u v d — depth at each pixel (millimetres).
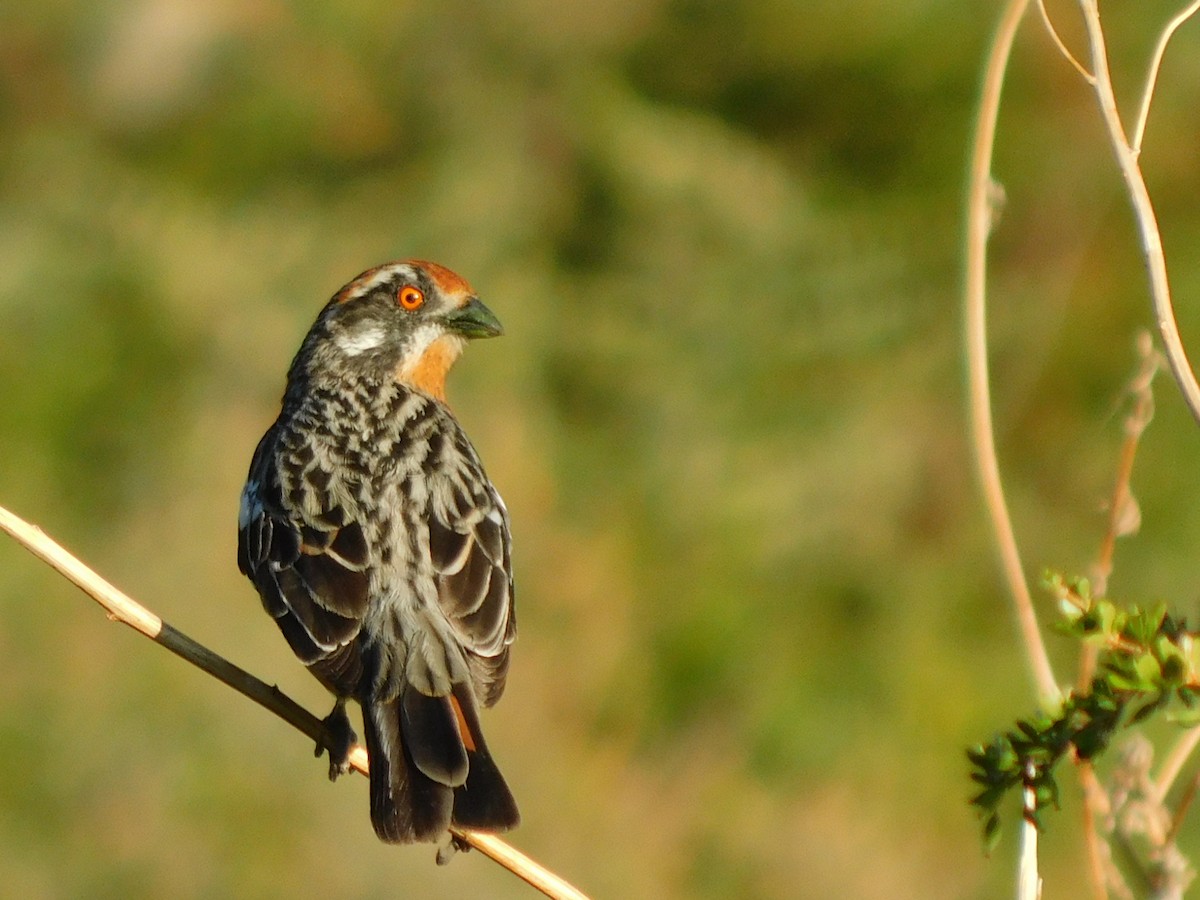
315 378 8523
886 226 18016
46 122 20156
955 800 14820
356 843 13414
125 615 7027
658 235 18469
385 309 8648
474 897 13312
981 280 7191
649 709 15375
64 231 18969
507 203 18906
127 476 17141
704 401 17172
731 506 16281
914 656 15391
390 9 19828
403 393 8258
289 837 13461
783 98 19109
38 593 14836
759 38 19062
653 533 16391
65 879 13422
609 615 15648
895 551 16109
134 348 18016
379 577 7113
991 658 15398
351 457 7660
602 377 17719
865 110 18719
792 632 15781
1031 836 6098
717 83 19359
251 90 20031
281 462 7707
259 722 13883
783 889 14336
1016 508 15930
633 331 17922
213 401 17750
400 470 7574
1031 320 16672
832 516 16234
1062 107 17391
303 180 19969
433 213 18875
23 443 17391
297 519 7375
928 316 17297
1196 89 16969
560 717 15203
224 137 20000
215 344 18031
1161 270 6398
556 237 19000
